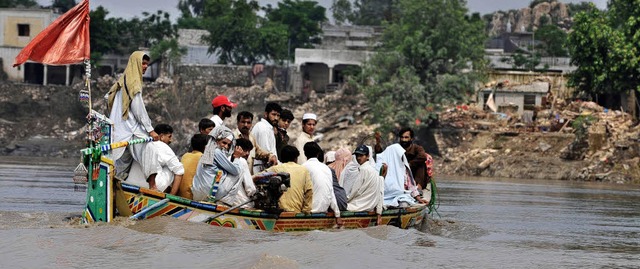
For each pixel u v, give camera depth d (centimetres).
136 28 12456
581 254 2209
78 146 10169
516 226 3017
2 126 10544
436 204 3947
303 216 2209
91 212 2056
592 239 2672
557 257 2109
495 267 1888
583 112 8950
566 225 3142
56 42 2152
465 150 8969
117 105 2142
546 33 13088
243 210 2119
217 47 12331
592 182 7619
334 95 10688
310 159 2286
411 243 2183
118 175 2166
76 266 1647
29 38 11419
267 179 2153
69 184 4478
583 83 9350
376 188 2378
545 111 9406
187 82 11269
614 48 8675
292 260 1762
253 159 2356
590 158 8069
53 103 10788
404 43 9488
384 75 9619
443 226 2742
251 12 12631
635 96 9175
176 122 10625
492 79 9962
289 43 12706
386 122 9150
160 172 2150
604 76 8762
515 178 8050
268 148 2352
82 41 2162
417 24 9869
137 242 1870
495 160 8400
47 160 8512
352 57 11344
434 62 9594
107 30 11962
